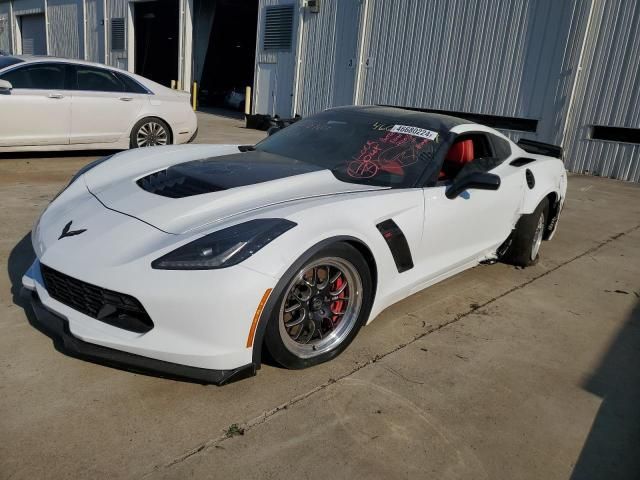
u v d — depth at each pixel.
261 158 3.25
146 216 2.44
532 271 4.32
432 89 11.27
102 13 22.06
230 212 2.43
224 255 2.14
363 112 3.74
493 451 2.10
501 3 10.00
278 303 2.25
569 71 9.38
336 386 2.42
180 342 2.13
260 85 15.45
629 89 8.83
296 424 2.14
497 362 2.79
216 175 2.87
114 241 2.31
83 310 2.28
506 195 3.67
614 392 2.61
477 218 3.38
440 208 3.03
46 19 25.53
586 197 7.65
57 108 6.61
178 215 2.41
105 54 22.45
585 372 2.78
